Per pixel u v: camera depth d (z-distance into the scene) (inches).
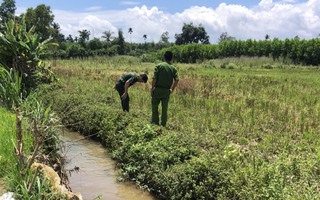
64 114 479.8
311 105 538.0
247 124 410.6
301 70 1381.6
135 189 285.1
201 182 242.7
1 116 327.3
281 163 262.2
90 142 408.5
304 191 217.8
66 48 2605.8
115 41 3299.7
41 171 221.9
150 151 304.0
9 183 206.4
